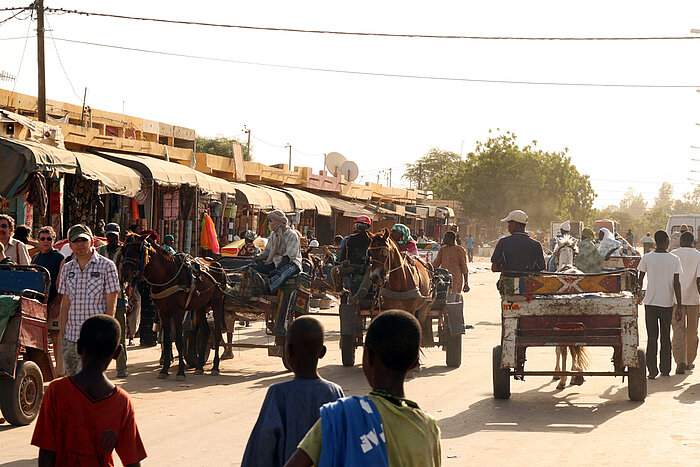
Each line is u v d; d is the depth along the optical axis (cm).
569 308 1012
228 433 845
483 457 751
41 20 2148
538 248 1092
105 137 2261
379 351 320
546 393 1109
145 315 1563
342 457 304
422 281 1258
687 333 1307
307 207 3203
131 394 1073
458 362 1360
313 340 396
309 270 1415
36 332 909
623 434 848
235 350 1579
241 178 3086
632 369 1023
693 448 782
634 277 1011
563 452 769
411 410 317
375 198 4912
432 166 12244
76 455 407
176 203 2261
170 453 759
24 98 2670
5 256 1073
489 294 3128
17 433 841
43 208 1513
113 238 1180
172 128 3403
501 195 8256
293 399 391
